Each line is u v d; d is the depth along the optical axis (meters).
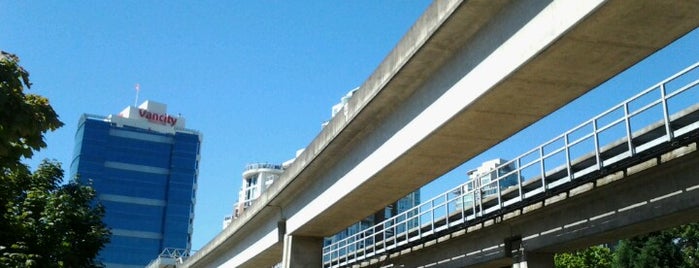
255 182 190.12
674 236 47.34
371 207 25.92
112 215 158.50
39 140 9.12
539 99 14.87
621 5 10.89
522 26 13.36
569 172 18.31
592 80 13.84
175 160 169.12
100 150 162.62
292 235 31.59
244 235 40.47
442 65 16.97
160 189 165.38
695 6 10.86
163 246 160.12
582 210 20.44
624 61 12.98
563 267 49.62
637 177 17.83
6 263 14.80
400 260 32.34
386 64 18.45
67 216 18.59
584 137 17.70
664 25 11.53
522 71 13.46
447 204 24.48
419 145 18.23
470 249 26.41
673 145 15.02
